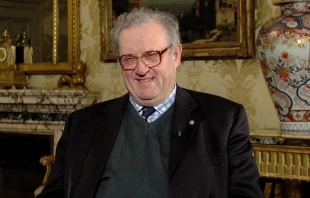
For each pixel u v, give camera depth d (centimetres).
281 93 209
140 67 151
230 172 154
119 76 323
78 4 336
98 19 329
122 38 152
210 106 163
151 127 161
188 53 288
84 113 175
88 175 160
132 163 157
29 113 346
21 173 367
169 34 153
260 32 215
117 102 171
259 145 202
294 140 196
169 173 151
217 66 286
